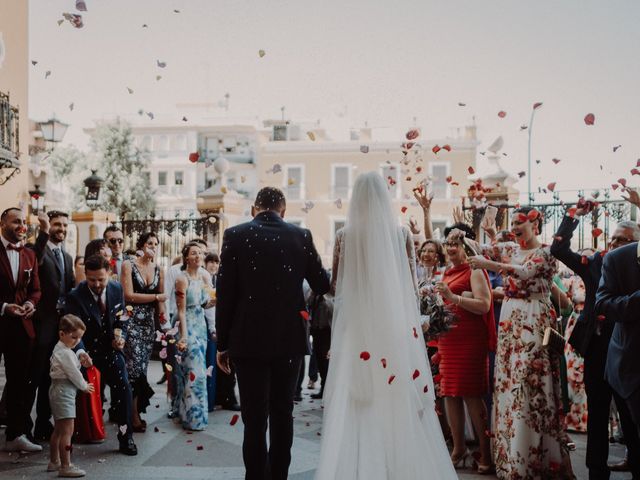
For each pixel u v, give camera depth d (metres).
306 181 41.59
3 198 11.18
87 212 14.28
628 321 4.17
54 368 5.29
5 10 11.37
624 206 9.90
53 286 6.37
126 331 6.61
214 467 5.54
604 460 4.82
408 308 4.23
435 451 4.15
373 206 4.16
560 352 5.02
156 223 13.97
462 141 37.66
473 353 5.41
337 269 4.34
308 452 6.02
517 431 5.06
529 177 11.50
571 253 4.92
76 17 6.09
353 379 4.01
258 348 4.28
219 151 44.19
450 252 5.67
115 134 37.88
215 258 9.02
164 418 7.49
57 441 5.31
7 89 11.44
